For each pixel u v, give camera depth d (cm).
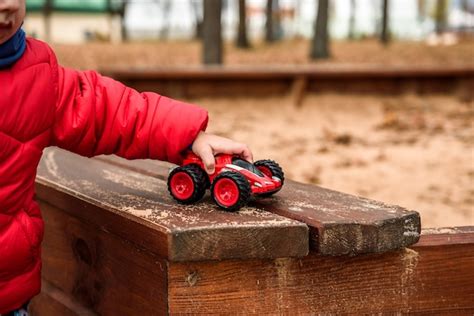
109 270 123
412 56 889
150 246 110
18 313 118
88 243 129
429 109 451
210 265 110
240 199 114
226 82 473
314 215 113
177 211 115
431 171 271
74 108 118
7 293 115
